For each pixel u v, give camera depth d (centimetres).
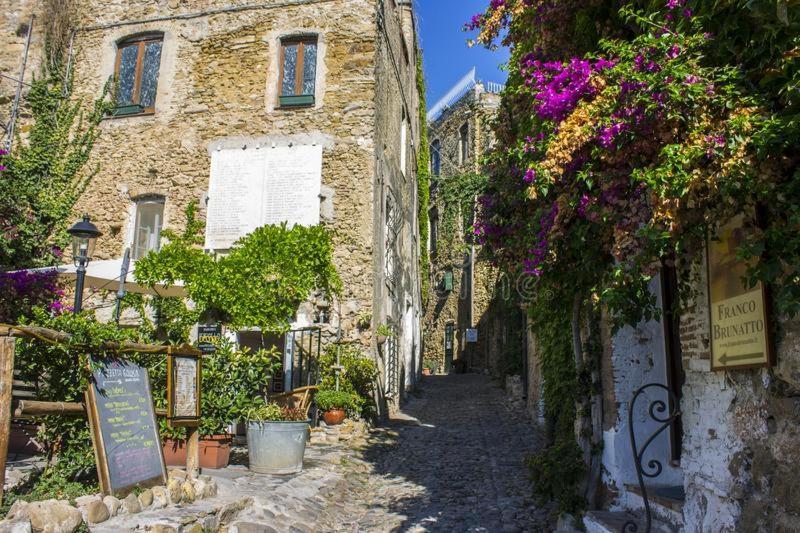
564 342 648
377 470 795
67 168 1216
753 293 321
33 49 1264
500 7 600
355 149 1152
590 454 545
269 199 1149
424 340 2908
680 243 338
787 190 281
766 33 301
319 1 1215
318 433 945
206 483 515
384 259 1271
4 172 1116
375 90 1179
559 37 526
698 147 313
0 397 382
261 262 888
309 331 1094
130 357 531
